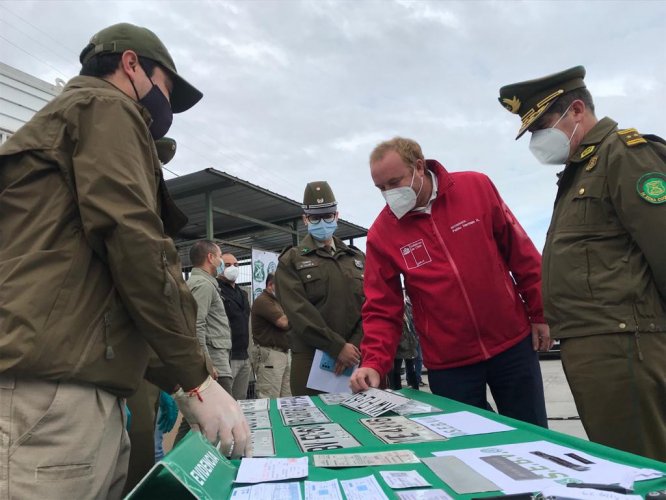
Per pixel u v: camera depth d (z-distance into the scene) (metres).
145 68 1.23
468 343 2.04
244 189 7.17
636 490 0.81
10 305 0.88
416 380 6.64
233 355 4.66
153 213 1.00
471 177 2.16
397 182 2.07
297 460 1.09
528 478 0.89
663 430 1.47
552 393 6.36
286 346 5.10
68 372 0.91
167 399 2.57
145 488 0.87
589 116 1.77
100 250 0.98
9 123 5.77
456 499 0.82
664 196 1.44
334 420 1.63
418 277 2.11
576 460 1.00
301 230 10.20
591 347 1.55
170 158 2.63
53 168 0.99
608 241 1.58
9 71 5.80
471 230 2.04
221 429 1.04
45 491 0.87
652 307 1.50
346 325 2.89
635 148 1.53
